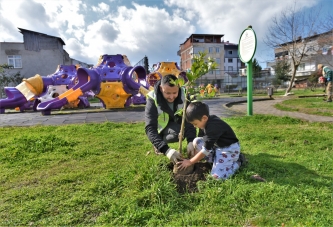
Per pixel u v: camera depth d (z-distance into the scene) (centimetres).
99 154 378
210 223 183
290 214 188
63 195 238
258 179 249
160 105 305
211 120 255
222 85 4384
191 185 245
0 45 2741
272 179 252
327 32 2186
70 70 1455
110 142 448
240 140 441
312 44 2659
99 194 237
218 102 1498
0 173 304
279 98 1719
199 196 221
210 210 199
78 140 464
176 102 315
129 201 212
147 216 195
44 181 275
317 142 417
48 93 1198
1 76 2716
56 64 2939
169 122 331
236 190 221
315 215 185
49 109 1035
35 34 2844
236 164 271
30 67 2855
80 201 223
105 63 1249
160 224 184
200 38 5016
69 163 339
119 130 575
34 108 1339
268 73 4469
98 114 1006
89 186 253
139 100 1423
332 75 1154
